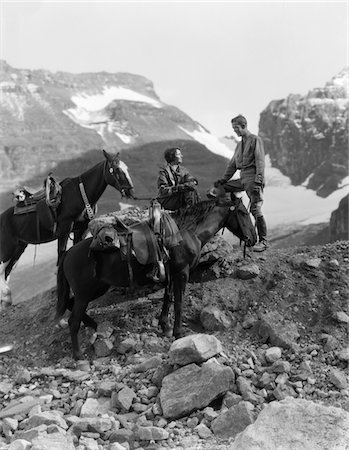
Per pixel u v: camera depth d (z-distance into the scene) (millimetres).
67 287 8508
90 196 9828
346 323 8242
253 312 8758
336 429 6016
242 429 6469
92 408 7121
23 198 10547
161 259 8016
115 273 8102
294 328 8281
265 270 9406
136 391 7438
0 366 8797
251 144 9156
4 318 10391
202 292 9195
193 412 6941
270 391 7223
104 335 8648
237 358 7797
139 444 6473
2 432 6934
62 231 9992
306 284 9016
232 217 8875
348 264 9359
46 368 8328
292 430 6047
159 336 8578
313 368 7617
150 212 8180
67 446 6145
